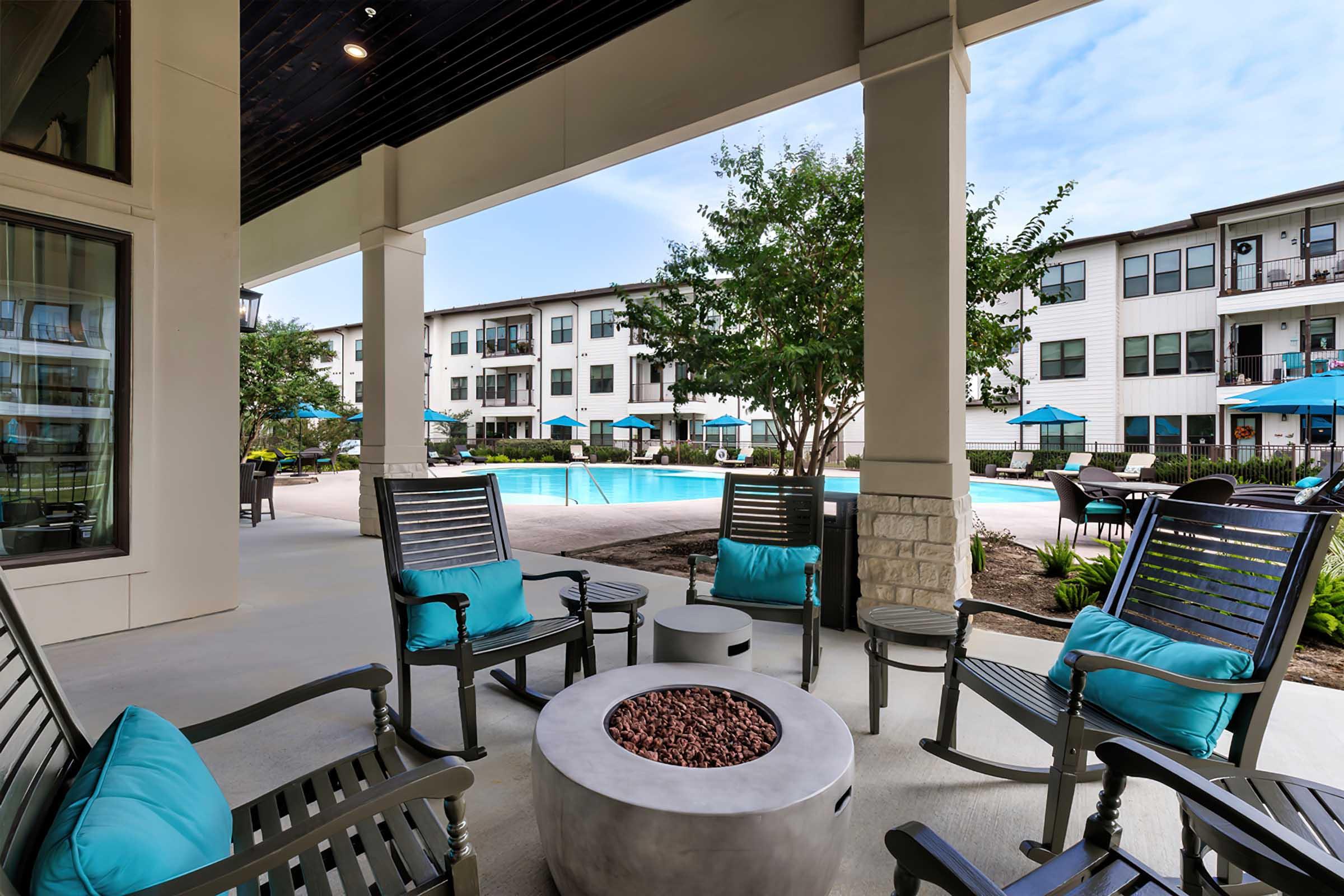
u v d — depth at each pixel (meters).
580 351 24.20
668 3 4.71
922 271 3.60
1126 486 6.58
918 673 3.11
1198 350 14.88
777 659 3.31
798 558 3.16
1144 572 2.16
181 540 3.99
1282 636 1.68
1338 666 3.17
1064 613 4.10
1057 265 16.42
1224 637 1.84
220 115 4.21
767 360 4.99
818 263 5.34
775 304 5.18
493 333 26.44
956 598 3.52
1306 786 1.42
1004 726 2.52
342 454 20.92
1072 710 1.68
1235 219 14.21
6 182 3.36
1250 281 14.27
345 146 6.98
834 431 5.62
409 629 2.47
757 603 3.04
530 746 2.37
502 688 2.91
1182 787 1.15
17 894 0.92
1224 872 1.61
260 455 15.02
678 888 1.32
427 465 7.29
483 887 1.63
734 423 20.80
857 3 3.93
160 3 3.95
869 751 2.32
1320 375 7.29
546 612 4.16
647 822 1.32
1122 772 1.31
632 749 1.58
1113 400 15.70
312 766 2.21
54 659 3.27
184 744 1.29
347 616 4.05
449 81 5.71
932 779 2.14
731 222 5.53
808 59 4.12
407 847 1.25
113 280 3.79
